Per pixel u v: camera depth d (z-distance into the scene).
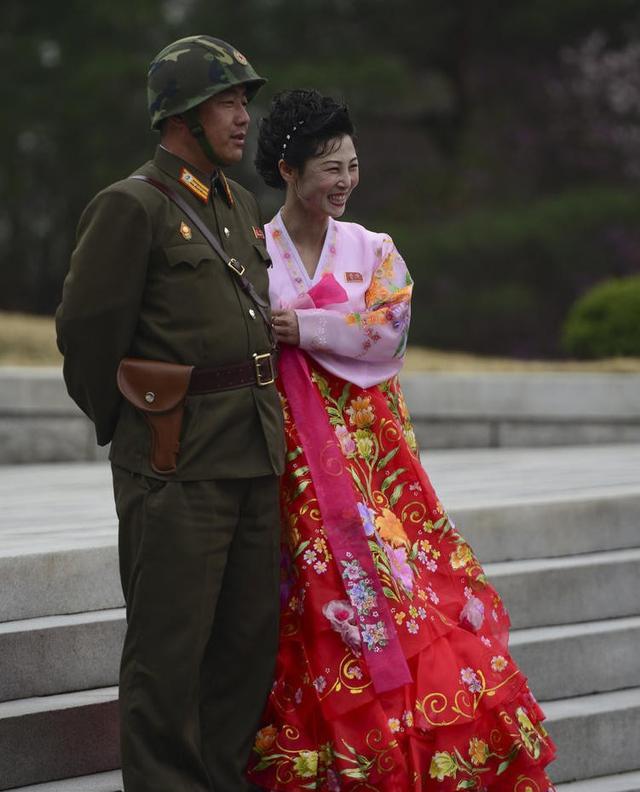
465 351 62.28
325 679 10.55
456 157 68.12
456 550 11.38
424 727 10.61
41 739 10.91
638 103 67.25
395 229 62.28
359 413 11.16
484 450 27.44
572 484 18.73
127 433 10.05
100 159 61.03
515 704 11.09
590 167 67.69
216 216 10.14
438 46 69.62
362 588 10.62
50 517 16.23
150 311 9.90
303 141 10.89
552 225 60.16
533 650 13.84
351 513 10.74
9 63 61.97
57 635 11.59
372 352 11.07
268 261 10.59
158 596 9.88
